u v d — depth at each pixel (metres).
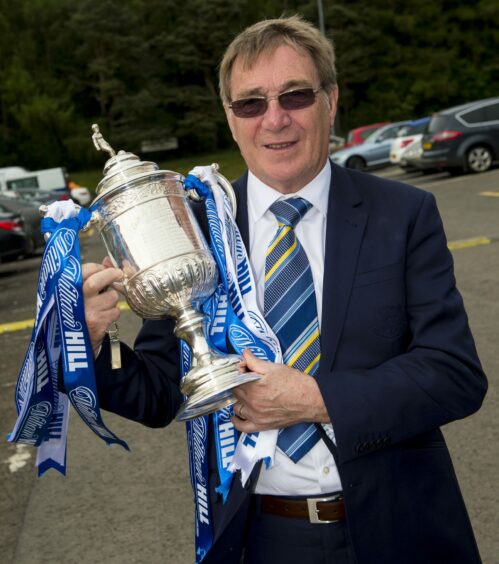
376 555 1.52
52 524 3.24
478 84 50.44
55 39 62.28
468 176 15.90
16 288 10.97
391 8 51.06
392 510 1.53
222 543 1.59
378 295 1.55
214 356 1.48
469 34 51.09
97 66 55.22
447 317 1.54
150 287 1.46
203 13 54.28
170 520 3.16
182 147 59.16
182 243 1.48
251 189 1.69
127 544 3.01
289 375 1.46
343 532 1.60
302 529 1.61
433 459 1.61
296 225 1.64
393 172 20.30
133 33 56.38
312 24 1.66
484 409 3.91
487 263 7.32
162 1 58.78
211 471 1.63
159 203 1.50
